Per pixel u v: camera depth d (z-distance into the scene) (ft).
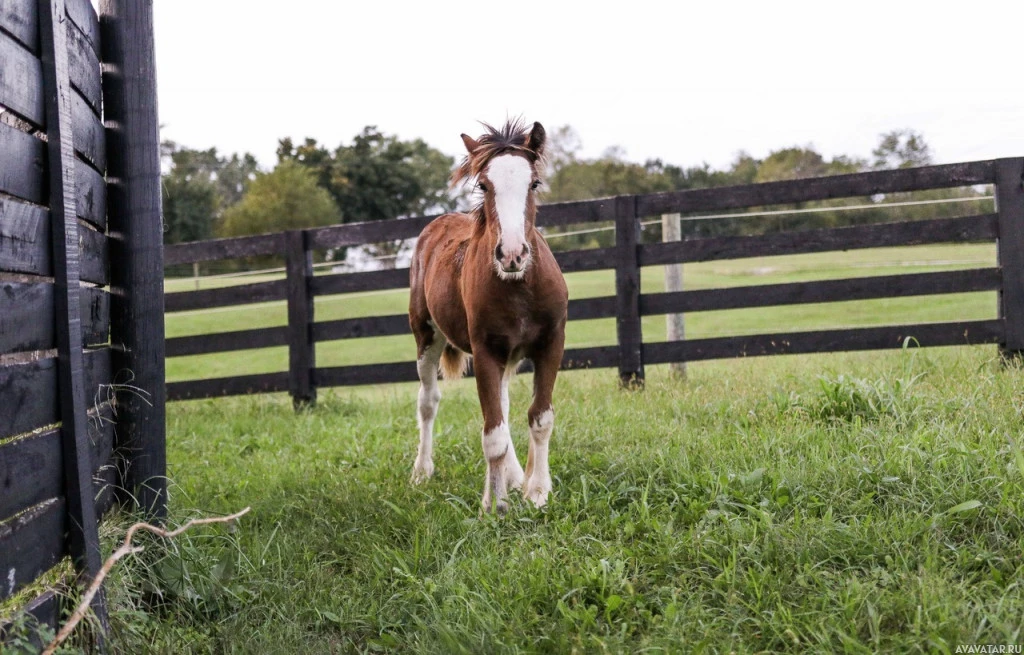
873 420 13.70
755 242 21.31
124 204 10.33
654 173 207.31
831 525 9.42
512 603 8.61
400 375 24.68
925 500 10.00
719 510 10.43
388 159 220.23
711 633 7.75
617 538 10.06
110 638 8.04
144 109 10.44
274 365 50.26
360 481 13.85
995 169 19.35
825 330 20.80
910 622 7.63
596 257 22.48
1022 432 12.03
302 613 9.18
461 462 15.33
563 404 18.60
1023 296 19.21
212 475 15.26
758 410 15.43
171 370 50.52
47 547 7.32
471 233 14.74
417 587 9.44
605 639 7.72
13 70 6.80
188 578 9.56
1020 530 9.16
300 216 180.86
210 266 99.96
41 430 7.98
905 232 20.20
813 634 7.52
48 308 7.52
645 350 22.20
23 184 7.04
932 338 19.97
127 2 10.30
